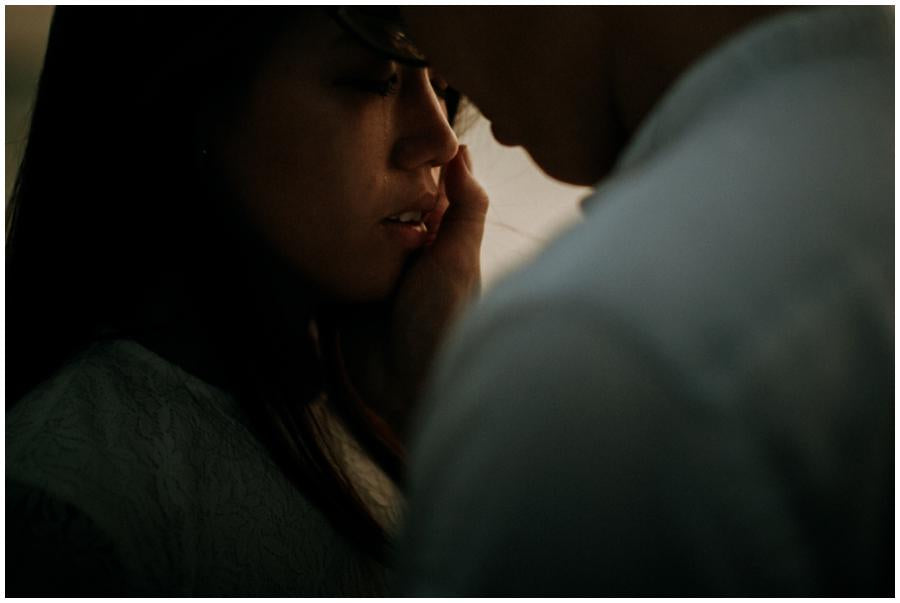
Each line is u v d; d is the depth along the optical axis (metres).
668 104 0.51
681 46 0.56
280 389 1.05
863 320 0.43
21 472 0.83
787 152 0.46
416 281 1.17
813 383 0.41
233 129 0.98
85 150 0.99
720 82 0.50
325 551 1.02
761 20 0.54
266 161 0.98
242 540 0.95
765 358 0.40
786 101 0.48
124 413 0.91
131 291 1.00
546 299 0.42
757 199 0.44
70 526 0.81
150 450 0.90
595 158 0.65
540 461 0.40
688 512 0.39
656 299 0.40
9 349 1.04
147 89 0.95
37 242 1.02
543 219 1.47
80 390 0.90
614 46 0.59
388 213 1.04
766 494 0.39
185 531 0.90
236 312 1.02
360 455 1.22
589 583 0.40
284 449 1.02
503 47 0.63
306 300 1.09
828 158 0.46
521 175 1.48
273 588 0.96
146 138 0.98
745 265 0.42
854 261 0.44
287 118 0.97
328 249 1.03
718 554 0.39
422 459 0.45
